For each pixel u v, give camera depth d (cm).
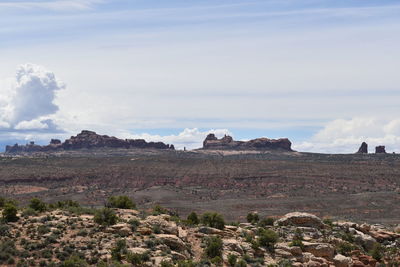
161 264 4825
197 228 6438
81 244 5103
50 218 5850
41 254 4775
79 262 4588
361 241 7281
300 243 6394
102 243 5181
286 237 6812
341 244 6912
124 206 7894
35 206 6706
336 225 7875
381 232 7856
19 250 4800
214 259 5444
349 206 15800
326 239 7038
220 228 6750
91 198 19225
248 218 8881
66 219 5831
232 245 5919
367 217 13888
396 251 7169
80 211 6644
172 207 16438
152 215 6838
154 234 5703
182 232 6069
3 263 4534
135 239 5394
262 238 6278
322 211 15250
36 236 5184
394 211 14750
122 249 5022
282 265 5766
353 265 6444
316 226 7512
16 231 5300
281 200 17538
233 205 16800
